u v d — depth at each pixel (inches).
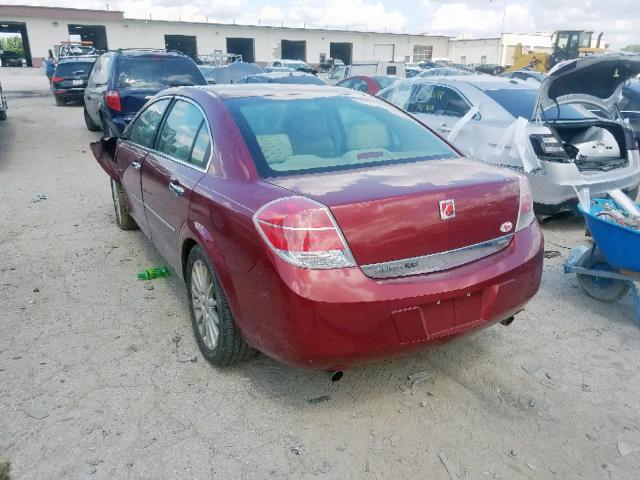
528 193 122.3
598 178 230.1
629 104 327.0
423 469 101.6
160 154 161.0
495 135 248.8
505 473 100.7
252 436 109.5
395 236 102.0
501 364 135.0
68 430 110.1
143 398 120.6
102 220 250.7
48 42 2000.5
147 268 193.5
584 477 99.9
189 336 147.2
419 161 129.4
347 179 112.0
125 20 2058.3
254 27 2250.2
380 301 99.0
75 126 560.4
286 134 128.0
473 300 110.4
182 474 99.5
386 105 153.9
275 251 99.6
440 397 122.1
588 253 166.9
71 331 149.3
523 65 1349.7
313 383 126.8
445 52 2568.9
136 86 364.8
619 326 154.3
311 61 2381.9
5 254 206.7
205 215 121.3
